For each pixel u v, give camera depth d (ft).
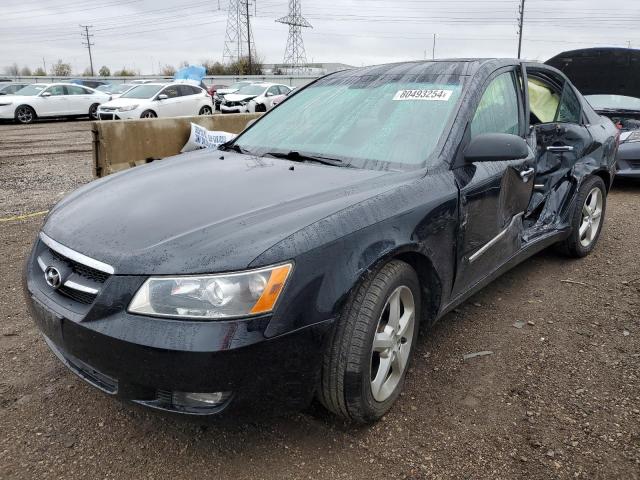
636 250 16.01
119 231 7.34
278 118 12.02
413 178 8.82
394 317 8.10
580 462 7.42
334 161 9.83
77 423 8.32
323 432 8.10
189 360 6.27
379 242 7.55
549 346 10.52
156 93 56.49
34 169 30.07
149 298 6.49
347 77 12.37
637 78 24.71
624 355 10.13
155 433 8.13
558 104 14.28
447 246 8.91
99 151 21.34
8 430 8.14
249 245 6.68
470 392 9.06
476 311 12.08
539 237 12.97
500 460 7.50
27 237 17.13
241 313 6.40
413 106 10.46
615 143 16.16
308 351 6.82
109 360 6.65
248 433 8.09
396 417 8.43
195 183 8.84
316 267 6.86
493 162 10.40
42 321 7.45
